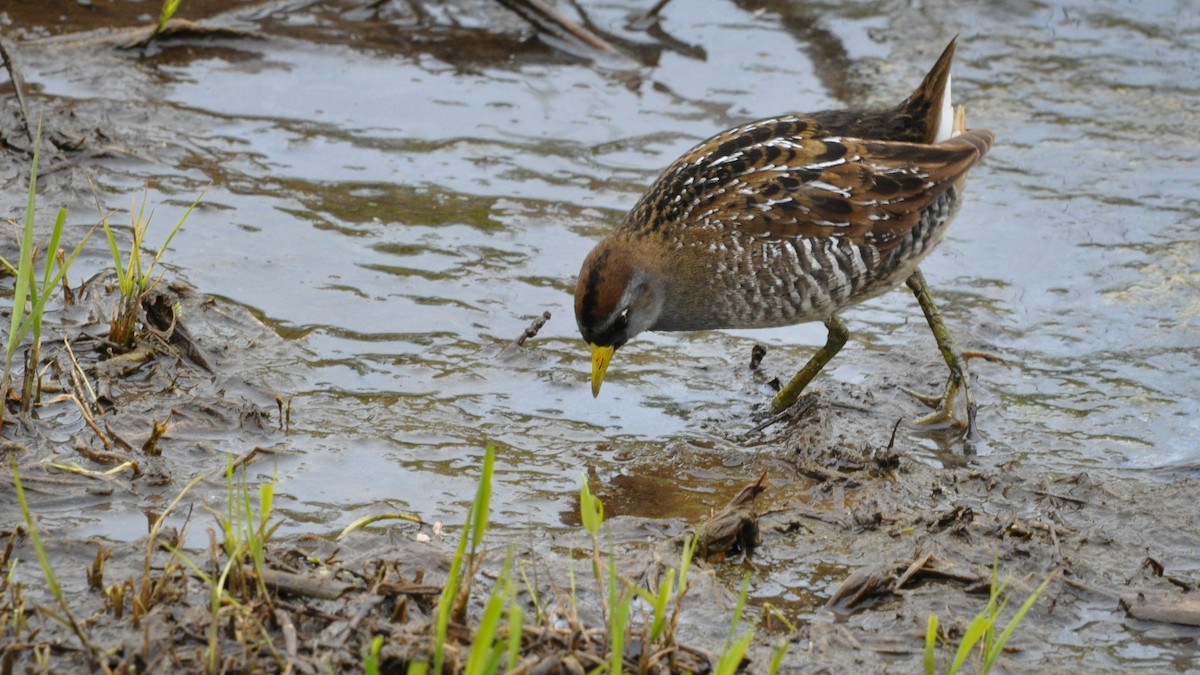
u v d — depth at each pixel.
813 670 7.55
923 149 10.55
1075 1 17.31
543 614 7.38
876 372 11.44
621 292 10.42
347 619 7.18
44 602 7.52
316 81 15.47
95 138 13.69
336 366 10.90
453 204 13.45
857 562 8.74
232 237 12.59
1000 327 11.91
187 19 16.17
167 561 7.90
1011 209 13.67
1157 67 16.09
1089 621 8.27
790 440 10.37
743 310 10.76
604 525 8.98
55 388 9.85
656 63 16.14
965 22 16.98
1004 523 9.02
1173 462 10.09
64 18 16.02
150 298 10.91
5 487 8.71
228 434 9.75
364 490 9.25
